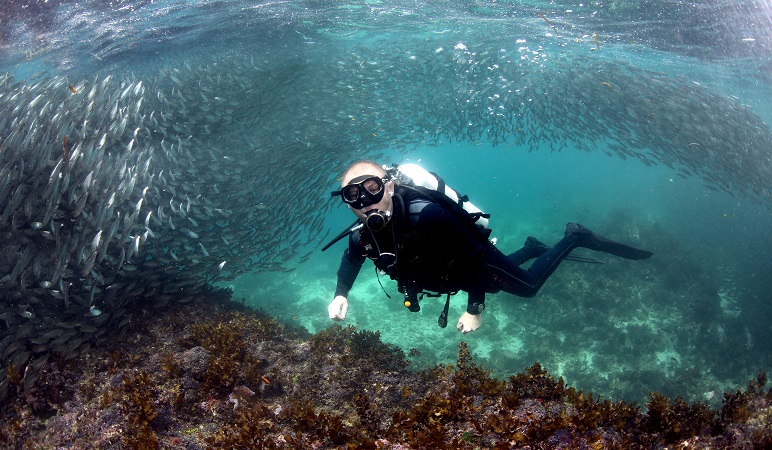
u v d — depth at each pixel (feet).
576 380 38.24
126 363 14.89
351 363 13.96
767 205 52.54
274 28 59.00
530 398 9.27
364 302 53.36
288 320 48.91
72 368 14.39
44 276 18.84
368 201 7.84
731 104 48.98
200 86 39.73
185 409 11.12
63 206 21.06
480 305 9.41
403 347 44.21
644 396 35.68
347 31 60.95
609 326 43.29
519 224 82.12
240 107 41.14
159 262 21.79
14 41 50.55
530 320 45.70
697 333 42.80
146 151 28.96
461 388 9.58
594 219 76.54
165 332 17.99
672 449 6.81
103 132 26.91
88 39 53.72
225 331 14.71
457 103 52.44
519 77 52.08
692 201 91.66
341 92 48.83
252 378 12.55
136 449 8.99
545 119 51.80
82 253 19.15
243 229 29.45
